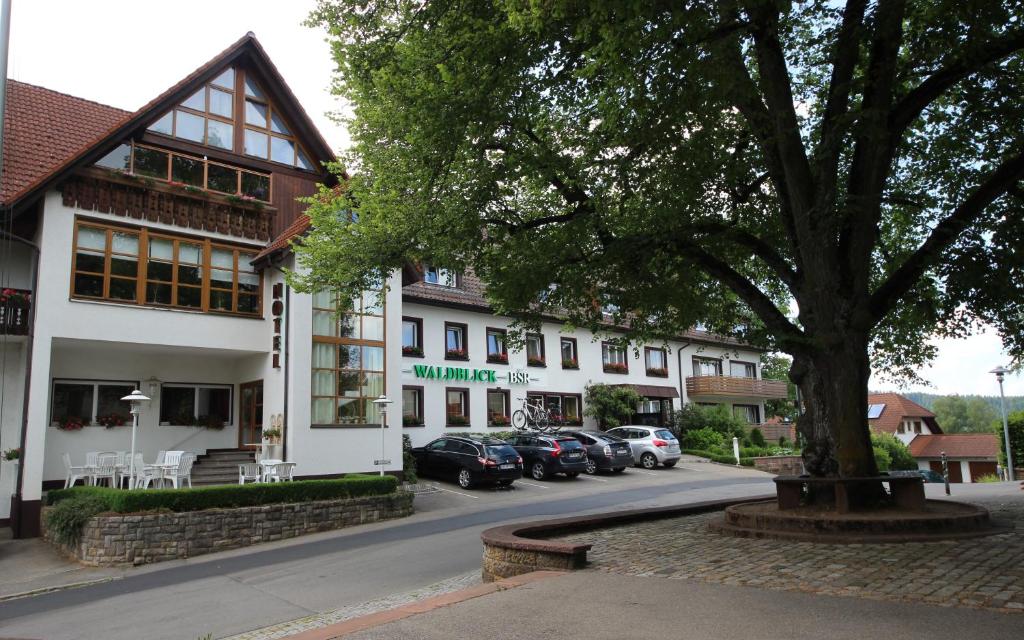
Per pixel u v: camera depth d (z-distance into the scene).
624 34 7.77
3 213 16.81
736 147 12.70
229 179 20.97
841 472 10.16
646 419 35.91
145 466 17.23
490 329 30.31
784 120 10.34
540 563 8.13
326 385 20.45
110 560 13.33
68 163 17.41
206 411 21.83
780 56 10.28
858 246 10.40
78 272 17.89
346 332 21.16
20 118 19.42
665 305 13.99
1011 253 11.15
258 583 10.85
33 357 16.84
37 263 17.28
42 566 13.59
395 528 15.97
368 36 11.80
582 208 12.48
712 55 8.34
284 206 22.03
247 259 21.05
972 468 55.16
